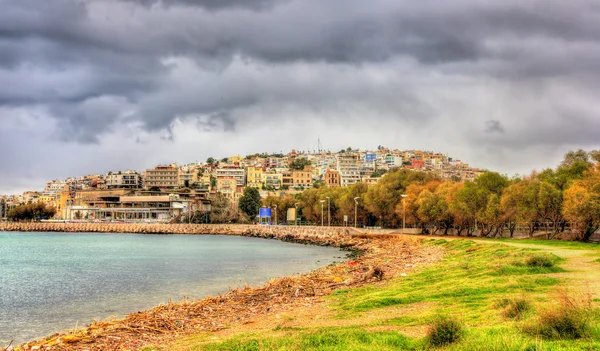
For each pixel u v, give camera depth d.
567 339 19.39
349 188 192.38
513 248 63.19
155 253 123.81
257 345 22.41
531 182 100.31
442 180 161.00
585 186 83.00
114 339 27.09
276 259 99.31
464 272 44.62
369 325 26.42
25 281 69.56
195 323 31.88
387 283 45.25
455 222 128.50
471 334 20.69
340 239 145.38
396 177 159.62
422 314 28.50
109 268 87.31
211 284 61.88
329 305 36.09
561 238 94.69
